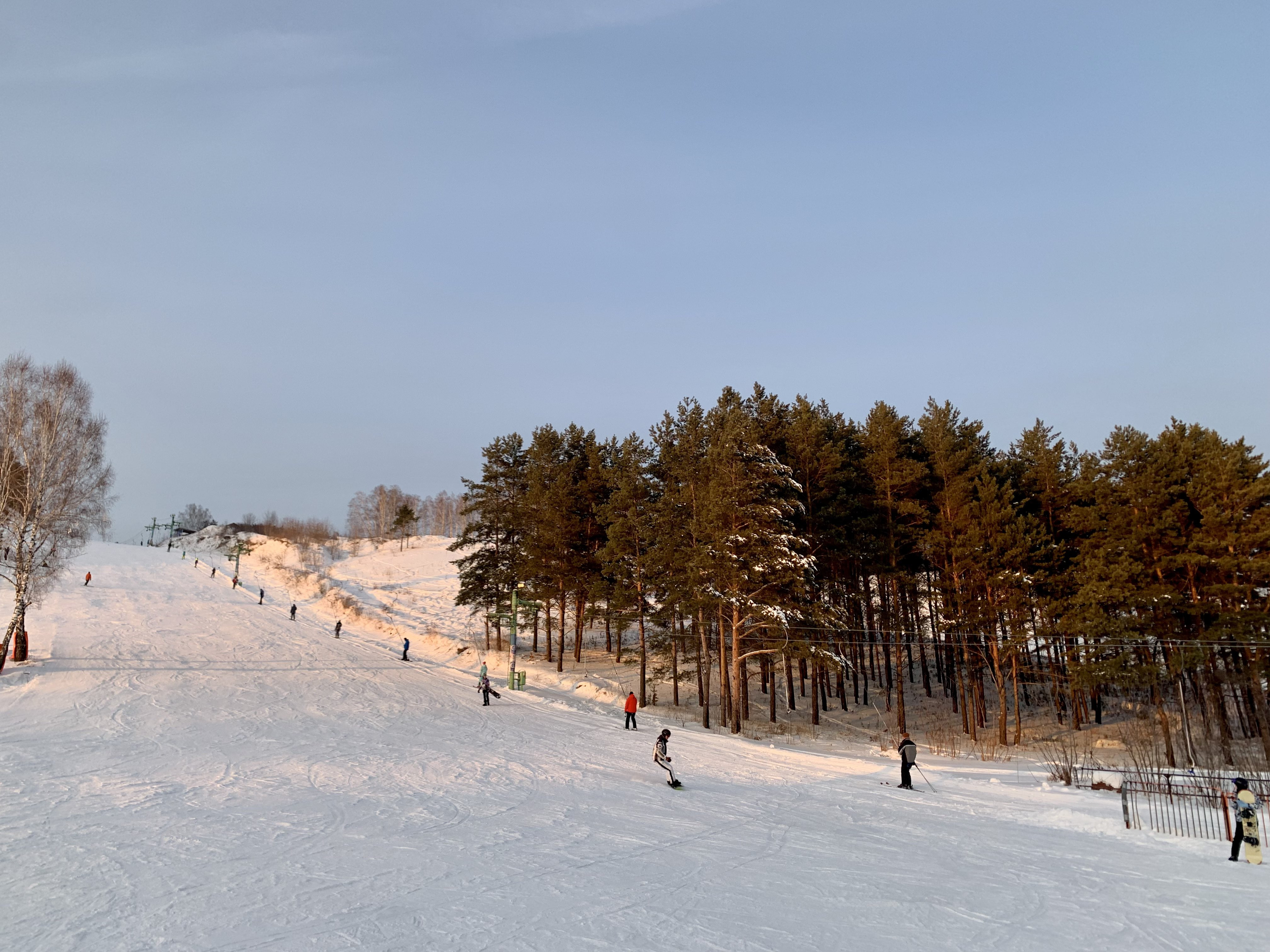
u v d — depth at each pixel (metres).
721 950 8.85
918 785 23.97
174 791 16.84
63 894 10.03
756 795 20.69
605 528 49.09
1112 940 9.81
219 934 8.79
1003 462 45.72
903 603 47.69
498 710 35.03
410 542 123.44
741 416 38.97
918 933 9.87
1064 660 40.22
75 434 36.06
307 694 34.59
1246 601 32.22
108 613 53.28
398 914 9.65
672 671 47.22
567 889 11.07
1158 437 37.28
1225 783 22.77
